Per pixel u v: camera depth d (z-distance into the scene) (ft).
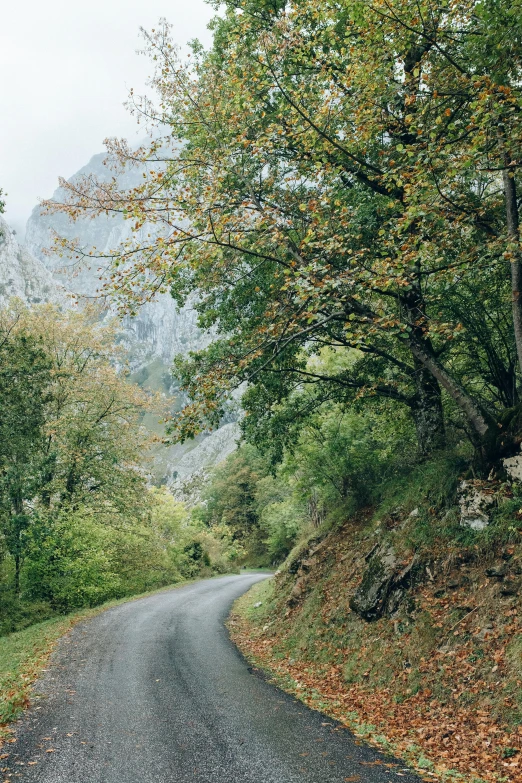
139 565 96.99
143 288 30.01
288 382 48.24
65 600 71.97
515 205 26.81
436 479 35.55
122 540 94.12
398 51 28.30
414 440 52.80
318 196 34.65
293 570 56.08
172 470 515.09
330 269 29.55
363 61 28.32
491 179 34.45
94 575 74.84
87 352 94.32
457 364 45.32
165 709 24.85
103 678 31.48
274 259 32.09
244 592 92.12
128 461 90.53
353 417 53.26
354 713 24.22
